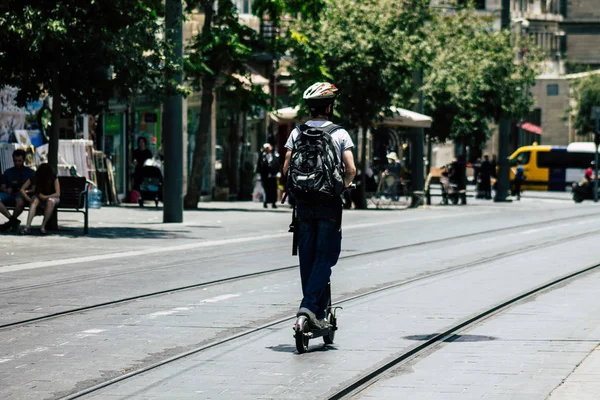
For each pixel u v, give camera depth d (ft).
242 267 86.69
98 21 117.60
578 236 128.26
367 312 61.57
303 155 47.83
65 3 115.03
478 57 259.60
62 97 127.24
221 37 171.63
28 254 94.73
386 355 47.83
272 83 245.45
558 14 513.86
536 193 360.28
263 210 184.14
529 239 122.42
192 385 41.81
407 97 207.72
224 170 231.09
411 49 200.23
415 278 79.77
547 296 69.41
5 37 112.78
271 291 71.26
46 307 63.10
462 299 67.41
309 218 48.24
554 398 38.45
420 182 216.74
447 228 141.90
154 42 122.31
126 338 52.75
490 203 259.60
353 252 101.86
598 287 74.38
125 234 119.96
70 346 50.52
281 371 44.37
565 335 53.01
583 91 457.68
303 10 175.32
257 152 250.57
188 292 70.59
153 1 136.56
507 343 50.85
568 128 488.44
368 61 195.93
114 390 41.04
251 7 176.96
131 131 199.31
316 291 48.19
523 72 267.39
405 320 58.39
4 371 44.68
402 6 206.39
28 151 158.10
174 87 125.80
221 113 230.68
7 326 56.29
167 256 95.71
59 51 116.78
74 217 149.28
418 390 40.68
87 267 85.51
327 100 48.98
